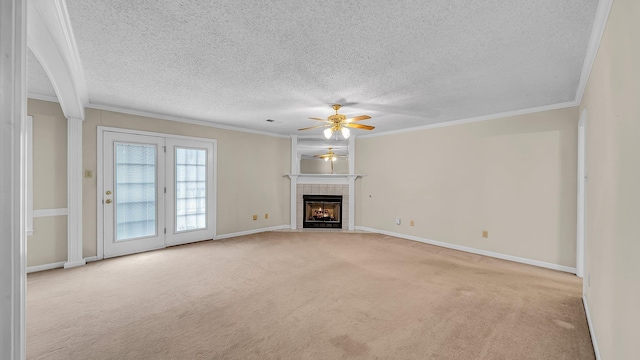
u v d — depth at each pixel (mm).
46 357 1870
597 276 2064
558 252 3707
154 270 3582
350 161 6352
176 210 4812
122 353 1923
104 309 2541
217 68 2639
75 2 1663
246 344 2039
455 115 4395
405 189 5512
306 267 3742
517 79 2859
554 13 1753
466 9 1720
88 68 2672
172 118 4688
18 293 965
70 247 3707
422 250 4645
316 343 2059
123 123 4191
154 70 2705
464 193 4641
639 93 1235
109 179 4086
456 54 2322
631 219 1334
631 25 1332
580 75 2744
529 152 3947
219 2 1664
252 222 5871
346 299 2781
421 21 1851
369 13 1765
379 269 3682
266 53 2330
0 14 895
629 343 1329
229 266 3762
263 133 6027
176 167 4789
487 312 2535
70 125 3703
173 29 1974
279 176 6309
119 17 1825
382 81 2932
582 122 3211
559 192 3707
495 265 3885
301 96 3455
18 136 949
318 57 2393
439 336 2158
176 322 2332
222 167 5395
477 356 1928
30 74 2896
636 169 1276
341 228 6383
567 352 1979
